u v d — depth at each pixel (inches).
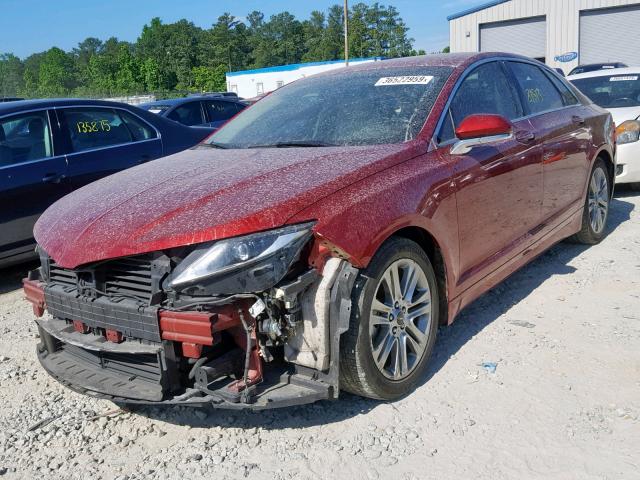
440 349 146.9
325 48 4675.2
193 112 462.3
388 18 4542.3
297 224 106.6
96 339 115.3
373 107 149.0
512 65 181.9
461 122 142.3
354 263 111.2
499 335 152.2
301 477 104.3
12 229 219.5
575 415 116.8
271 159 131.2
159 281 106.3
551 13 1325.0
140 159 259.1
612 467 102.0
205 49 5004.9
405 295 125.0
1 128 223.1
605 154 221.1
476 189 142.8
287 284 105.8
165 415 127.0
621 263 199.2
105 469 110.6
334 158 127.1
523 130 167.9
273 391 110.1
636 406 118.4
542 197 175.9
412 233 132.9
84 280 116.6
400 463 106.3
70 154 237.6
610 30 1289.4
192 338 102.5
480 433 113.2
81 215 123.1
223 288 102.2
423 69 159.6
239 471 107.1
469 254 142.9
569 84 215.6
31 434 123.0
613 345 143.3
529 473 102.0
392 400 125.5
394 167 126.3
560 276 191.3
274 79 2103.8
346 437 114.5
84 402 135.9
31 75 5354.3
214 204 109.9
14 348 167.0
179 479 106.2
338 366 109.0
